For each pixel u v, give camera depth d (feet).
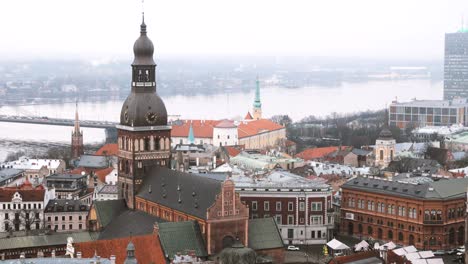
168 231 647.97
